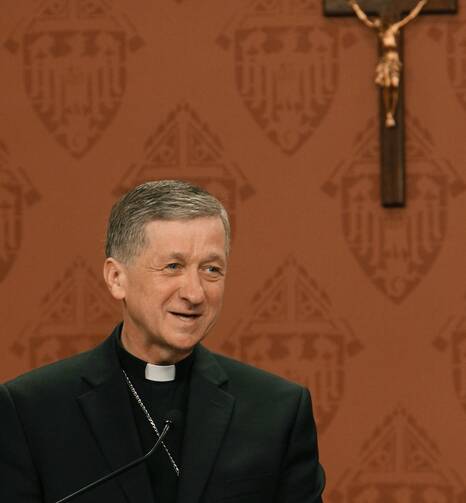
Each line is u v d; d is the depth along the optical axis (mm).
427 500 16953
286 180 17156
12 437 8172
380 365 17047
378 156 17078
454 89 17016
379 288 17062
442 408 16969
